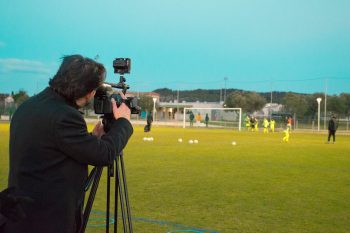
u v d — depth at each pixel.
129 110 3.21
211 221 6.72
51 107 2.64
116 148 2.88
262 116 80.56
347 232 6.24
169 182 10.50
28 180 2.59
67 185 2.64
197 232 6.08
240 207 7.79
